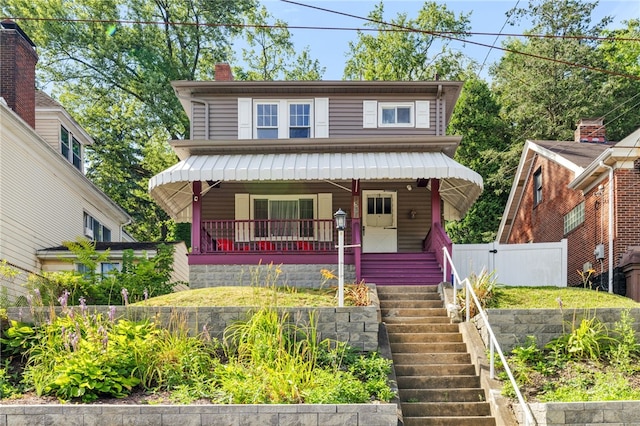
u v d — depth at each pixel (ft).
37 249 78.13
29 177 76.38
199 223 66.74
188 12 143.54
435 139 70.03
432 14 147.74
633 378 41.16
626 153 70.08
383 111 77.05
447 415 40.06
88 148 140.97
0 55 79.66
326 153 70.95
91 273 62.85
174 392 37.22
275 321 42.73
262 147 70.64
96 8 137.49
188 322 44.45
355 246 63.36
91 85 142.00
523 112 132.05
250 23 151.12
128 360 38.93
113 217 110.63
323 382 37.88
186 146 70.13
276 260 65.87
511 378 36.76
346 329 44.37
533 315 45.96
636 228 70.74
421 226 79.25
